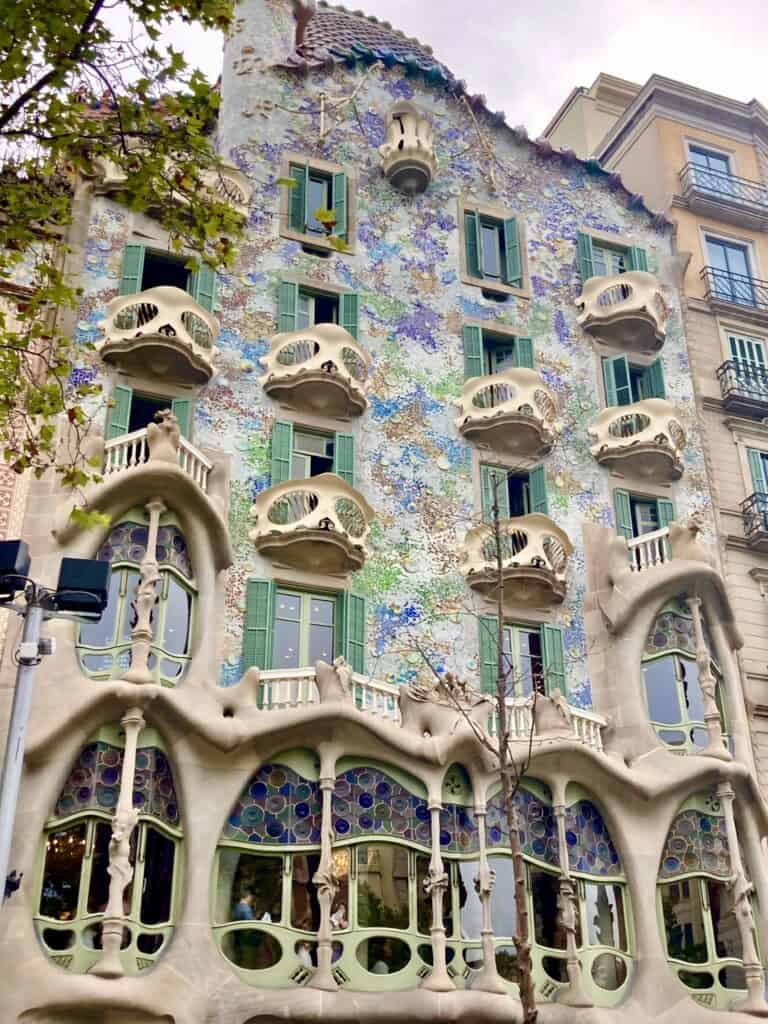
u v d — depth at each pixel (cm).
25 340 1611
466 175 3136
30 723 1905
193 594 2181
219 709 2044
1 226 1573
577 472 2820
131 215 2645
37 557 2111
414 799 2086
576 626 2600
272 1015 1820
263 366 2605
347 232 2878
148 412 2502
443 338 2856
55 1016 1720
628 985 2164
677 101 3688
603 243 3241
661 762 2358
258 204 2816
